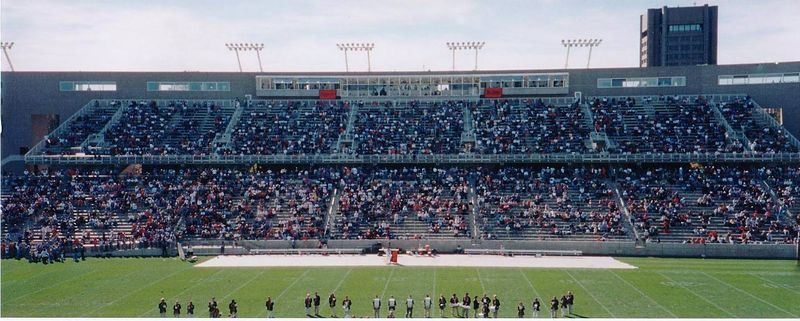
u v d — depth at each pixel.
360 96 113.25
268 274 64.31
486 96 112.44
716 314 48.38
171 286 58.47
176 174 93.81
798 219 78.81
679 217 80.19
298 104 110.19
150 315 47.97
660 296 54.44
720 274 64.19
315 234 80.31
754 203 82.50
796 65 106.12
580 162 93.19
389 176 92.25
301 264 70.19
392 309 47.28
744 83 108.12
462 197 87.12
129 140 99.31
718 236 77.12
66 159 94.75
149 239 77.94
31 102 112.25
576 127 100.44
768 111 107.75
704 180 88.44
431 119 104.19
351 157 94.38
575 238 78.62
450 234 79.94
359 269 67.06
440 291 56.38
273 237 80.00
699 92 109.06
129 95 112.94
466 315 47.56
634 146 94.19
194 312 49.19
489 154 93.94
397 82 113.19
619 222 80.56
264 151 96.12
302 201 86.38
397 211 84.12
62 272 65.19
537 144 96.56
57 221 81.81
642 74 110.38
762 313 48.69
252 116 106.12
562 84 111.50
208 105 109.88
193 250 76.69
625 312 49.09
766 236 76.50
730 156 90.88
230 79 113.94
